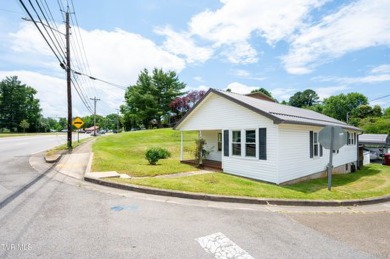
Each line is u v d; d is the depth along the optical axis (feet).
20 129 217.77
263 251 11.71
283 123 29.63
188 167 41.98
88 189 22.99
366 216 18.76
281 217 17.26
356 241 13.47
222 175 34.22
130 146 69.36
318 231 14.80
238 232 13.97
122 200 19.66
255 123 33.91
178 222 15.17
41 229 13.29
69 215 15.66
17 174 28.96
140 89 156.97
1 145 69.46
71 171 31.71
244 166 35.37
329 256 11.48
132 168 35.37
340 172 52.65
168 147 69.31
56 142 85.15
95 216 15.65
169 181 26.18
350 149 58.29
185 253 11.18
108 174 28.76
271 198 21.48
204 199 21.16
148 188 22.67
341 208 21.20
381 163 81.30
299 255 11.44
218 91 38.73
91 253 10.82
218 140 49.83
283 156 32.07
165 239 12.60
